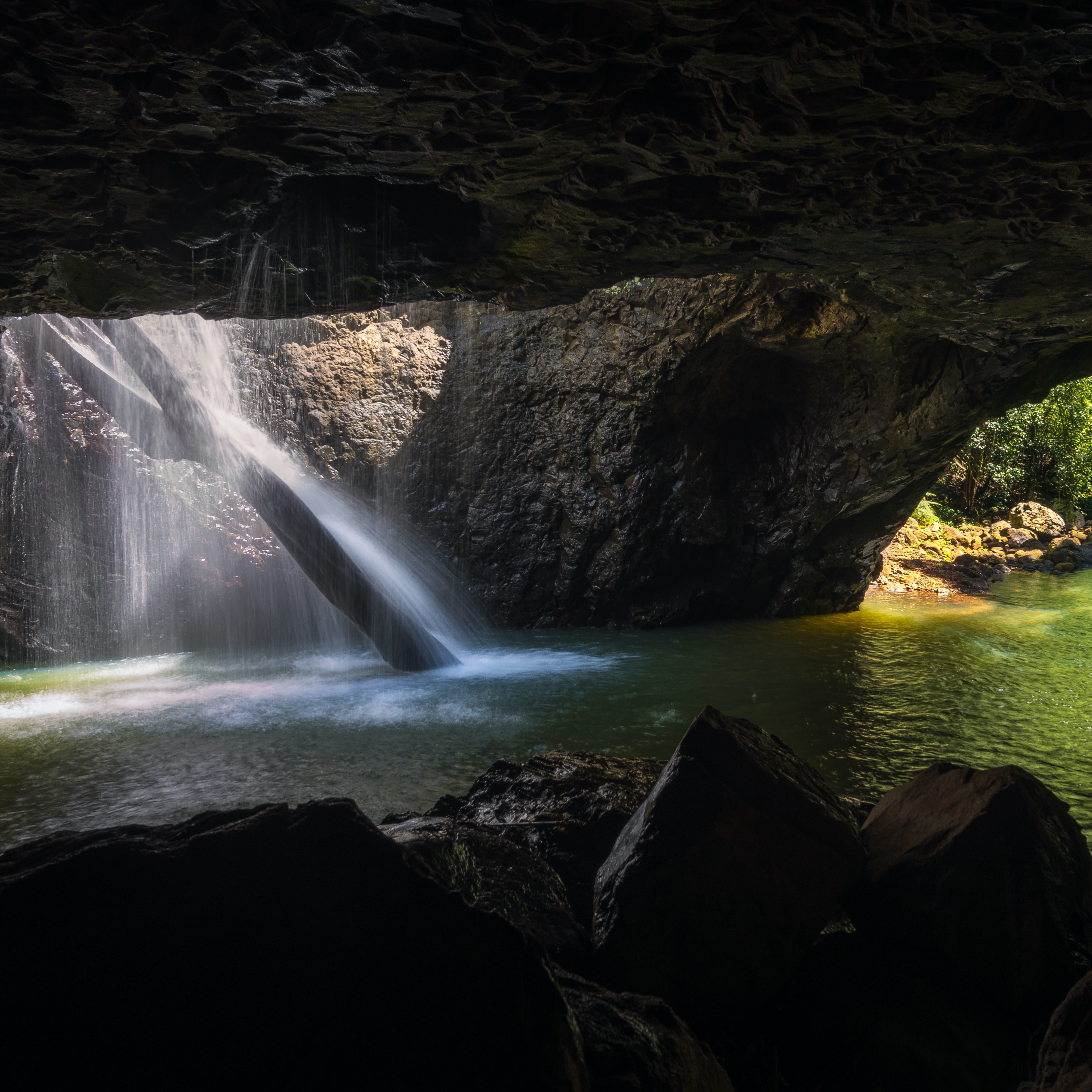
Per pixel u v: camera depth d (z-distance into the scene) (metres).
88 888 1.71
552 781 3.99
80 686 9.80
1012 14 1.91
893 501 12.60
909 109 2.41
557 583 12.81
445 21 1.93
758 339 10.63
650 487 12.08
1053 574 17.17
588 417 12.09
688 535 12.32
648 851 2.71
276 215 3.09
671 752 6.95
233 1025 1.57
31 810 5.92
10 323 10.97
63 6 1.86
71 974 1.61
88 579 11.74
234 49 2.03
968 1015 2.63
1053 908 2.70
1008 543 19.30
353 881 1.70
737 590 13.11
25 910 1.68
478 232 3.38
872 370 10.79
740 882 2.69
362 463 12.79
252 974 1.62
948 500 22.14
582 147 2.66
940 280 4.69
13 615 11.30
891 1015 2.60
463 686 9.28
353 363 12.73
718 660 10.37
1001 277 4.59
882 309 6.23
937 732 7.35
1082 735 7.18
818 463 12.02
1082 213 3.31
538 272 3.88
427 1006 1.57
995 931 2.70
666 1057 1.87
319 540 10.15
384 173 2.83
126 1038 1.55
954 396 10.26
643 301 11.09
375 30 1.96
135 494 12.05
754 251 3.98
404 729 7.68
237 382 12.43
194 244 3.19
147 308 3.96
